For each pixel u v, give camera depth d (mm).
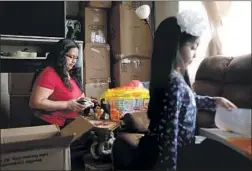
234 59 1034
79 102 1483
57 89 1487
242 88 983
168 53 1022
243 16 1128
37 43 1778
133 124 1284
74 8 1894
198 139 1016
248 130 966
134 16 1520
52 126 1126
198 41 1033
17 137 986
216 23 1106
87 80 1628
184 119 1007
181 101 999
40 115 1448
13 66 1734
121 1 1594
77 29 1815
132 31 1520
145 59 1472
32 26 1742
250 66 980
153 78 1060
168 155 1015
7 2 1700
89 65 1666
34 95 1453
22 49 1803
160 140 1038
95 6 1767
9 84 1561
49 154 872
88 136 1437
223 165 980
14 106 1514
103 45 1700
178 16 1029
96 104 1521
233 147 979
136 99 1374
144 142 1106
